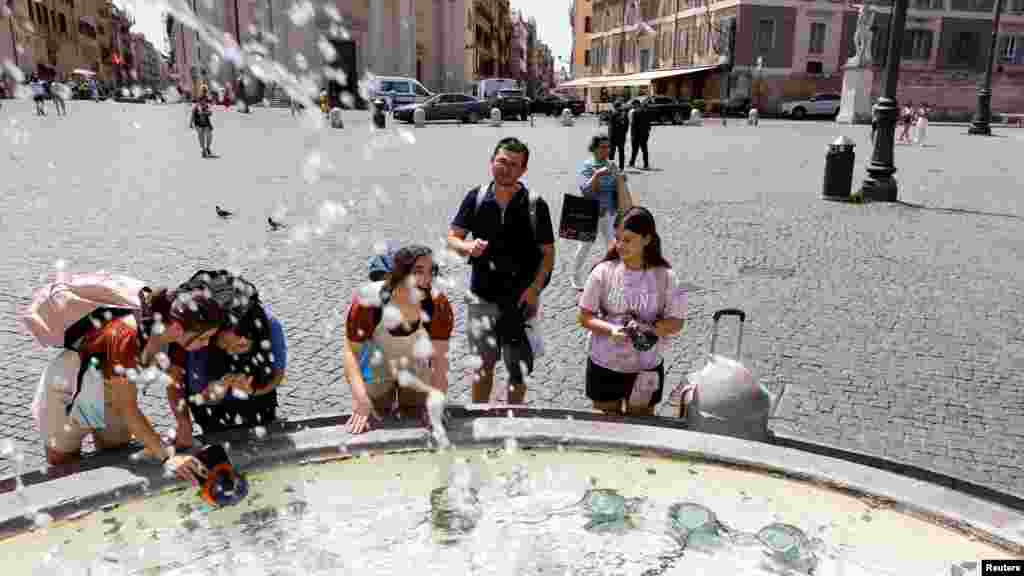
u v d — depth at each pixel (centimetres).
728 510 231
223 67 3591
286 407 393
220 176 1264
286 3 3469
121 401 239
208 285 257
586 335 515
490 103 3122
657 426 276
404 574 202
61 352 260
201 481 229
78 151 1592
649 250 314
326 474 248
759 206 1055
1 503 216
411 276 273
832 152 1106
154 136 2016
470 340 363
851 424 388
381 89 3272
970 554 210
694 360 472
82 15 5622
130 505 227
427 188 1177
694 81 4372
